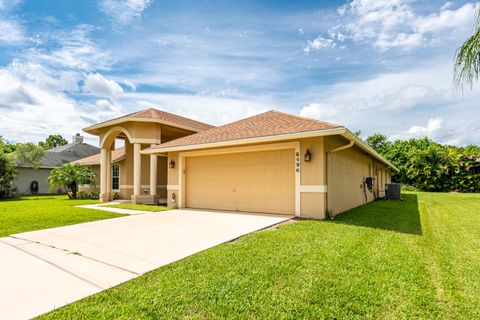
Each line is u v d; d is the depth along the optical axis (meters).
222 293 3.37
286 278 3.81
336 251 5.01
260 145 10.10
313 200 8.88
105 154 16.89
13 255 4.97
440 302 3.18
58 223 8.20
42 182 25.14
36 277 3.94
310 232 6.62
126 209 11.80
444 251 5.10
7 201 16.50
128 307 3.06
